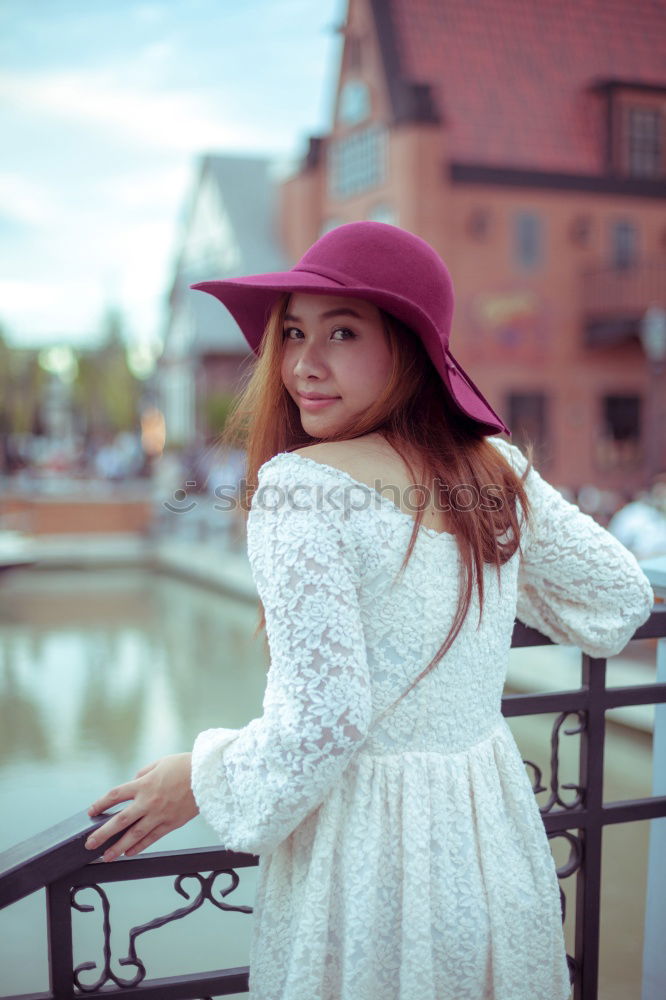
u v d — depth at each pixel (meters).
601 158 17.94
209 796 0.92
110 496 12.60
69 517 12.22
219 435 1.16
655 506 6.57
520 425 17.70
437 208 16.88
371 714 0.88
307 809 0.86
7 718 5.10
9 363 34.97
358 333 0.98
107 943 1.13
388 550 0.92
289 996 0.92
